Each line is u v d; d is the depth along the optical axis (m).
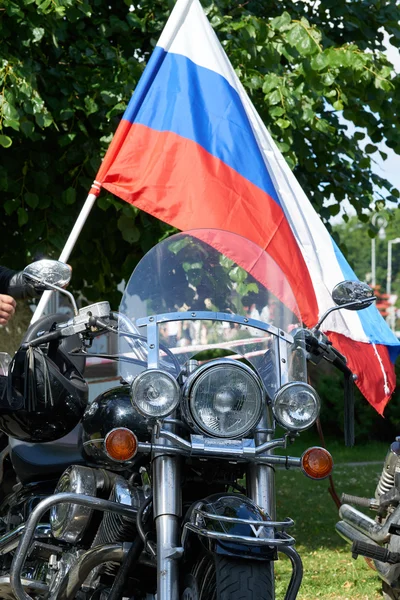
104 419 3.44
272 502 3.12
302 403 3.02
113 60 7.15
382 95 7.50
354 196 8.36
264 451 3.02
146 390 2.93
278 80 6.78
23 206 7.14
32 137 6.54
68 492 3.38
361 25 8.40
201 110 5.46
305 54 6.75
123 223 7.04
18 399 3.62
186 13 5.57
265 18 8.12
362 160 8.11
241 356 3.27
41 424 3.66
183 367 3.17
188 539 3.02
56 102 6.90
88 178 7.05
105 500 3.20
